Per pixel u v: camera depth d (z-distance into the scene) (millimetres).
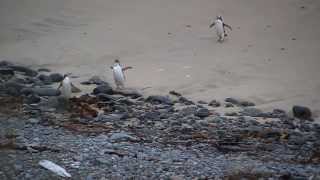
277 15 52344
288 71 39000
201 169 19500
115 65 35188
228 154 22984
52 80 36938
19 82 35719
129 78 37750
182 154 22016
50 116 27938
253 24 50375
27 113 27969
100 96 32531
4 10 55719
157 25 50688
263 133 26594
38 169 17625
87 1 57281
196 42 46125
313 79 37344
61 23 52062
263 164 21156
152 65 40625
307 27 49188
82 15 53906
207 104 32938
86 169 18219
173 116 29781
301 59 41531
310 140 26344
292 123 29531
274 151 24125
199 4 55594
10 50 44906
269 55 42500
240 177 18531
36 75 38500
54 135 23328
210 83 36781
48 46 45656
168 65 40438
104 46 45438
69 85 32031
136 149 22000
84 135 24094
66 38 47688
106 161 19219
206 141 25094
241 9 54094
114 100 32562
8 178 16672
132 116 29281
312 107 32344
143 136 25297
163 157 20969
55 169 17625
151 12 54031
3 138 21594
